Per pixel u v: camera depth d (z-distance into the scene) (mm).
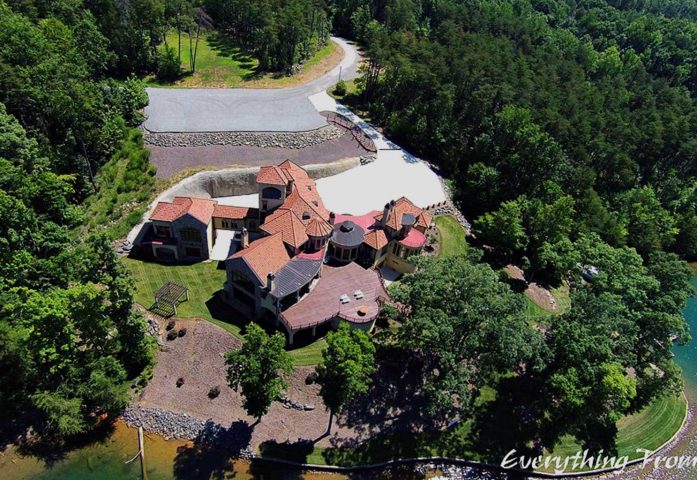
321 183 98062
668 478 63062
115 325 57719
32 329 52562
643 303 72062
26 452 53312
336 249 75750
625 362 65250
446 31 144625
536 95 114125
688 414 73562
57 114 81188
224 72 127000
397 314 64125
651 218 108562
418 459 58156
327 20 160375
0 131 70500
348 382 50375
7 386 55969
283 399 59938
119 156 89125
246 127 104125
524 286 87250
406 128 114438
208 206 77625
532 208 92125
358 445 57750
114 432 55625
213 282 73312
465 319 54500
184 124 101625
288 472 54500
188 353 62875
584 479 61406
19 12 104250
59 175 78938
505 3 181375
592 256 79875
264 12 129375
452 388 52031
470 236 94688
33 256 65375
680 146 122062
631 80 156625
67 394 53906
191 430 56250
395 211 80312
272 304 65062
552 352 61938
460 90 115875
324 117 114500
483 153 106625
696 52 179375
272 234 71312
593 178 101438
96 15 121625
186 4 134500
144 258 76188
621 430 67750
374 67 122938
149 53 123625
